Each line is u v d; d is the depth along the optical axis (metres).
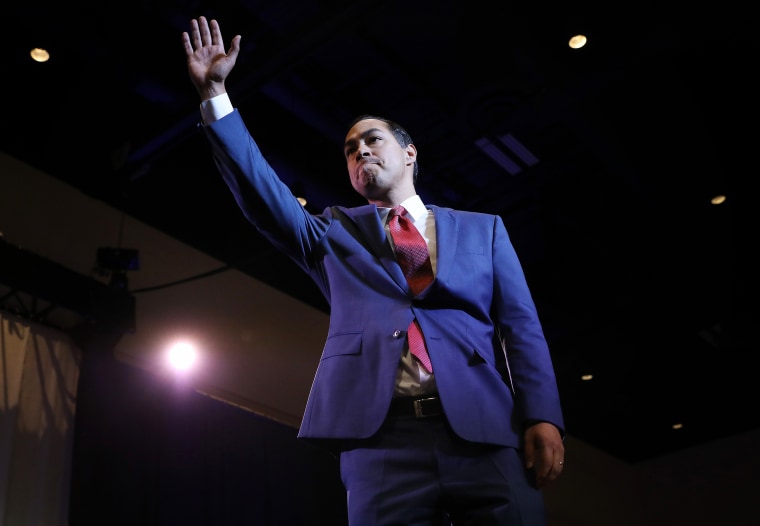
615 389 7.78
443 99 4.98
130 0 4.41
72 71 4.72
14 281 4.37
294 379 6.04
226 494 5.29
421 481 1.34
